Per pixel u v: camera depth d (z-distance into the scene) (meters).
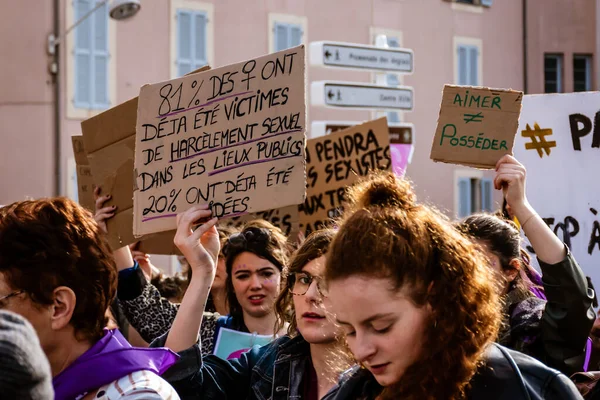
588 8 23.77
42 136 16.94
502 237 3.44
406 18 21.45
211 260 2.95
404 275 1.93
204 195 2.99
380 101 11.20
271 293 4.06
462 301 1.97
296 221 5.48
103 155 3.52
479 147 3.59
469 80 22.53
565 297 3.10
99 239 2.39
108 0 17.52
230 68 3.01
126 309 3.85
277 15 19.50
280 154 2.87
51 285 2.28
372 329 1.95
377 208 2.04
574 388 2.02
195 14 18.50
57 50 17.08
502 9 23.17
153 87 3.14
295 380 3.06
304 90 2.87
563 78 23.81
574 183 4.66
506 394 1.97
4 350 1.54
